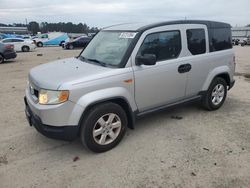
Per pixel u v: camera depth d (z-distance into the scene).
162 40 4.96
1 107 6.68
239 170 3.86
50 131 4.02
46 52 26.84
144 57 4.41
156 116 5.88
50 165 4.06
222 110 6.30
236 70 12.43
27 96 4.58
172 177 3.71
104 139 4.34
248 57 19.66
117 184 3.58
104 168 3.95
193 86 5.56
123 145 4.61
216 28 5.95
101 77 4.20
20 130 5.27
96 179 3.69
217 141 4.74
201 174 3.77
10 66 14.65
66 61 5.27
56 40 40.88
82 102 4.02
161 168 3.92
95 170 3.90
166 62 4.97
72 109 3.98
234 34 70.00
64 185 3.58
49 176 3.78
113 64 4.55
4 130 5.27
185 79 5.33
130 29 4.92
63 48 33.78
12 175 3.82
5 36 46.31
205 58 5.64
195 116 5.90
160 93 4.98
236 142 4.70
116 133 4.50
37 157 4.29
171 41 5.10
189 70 5.34
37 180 3.70
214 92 6.12
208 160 4.12
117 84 4.34
